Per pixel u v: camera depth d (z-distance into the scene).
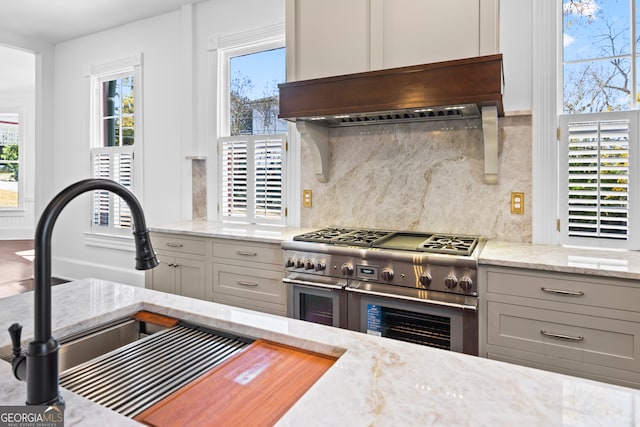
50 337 0.60
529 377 0.78
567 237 2.35
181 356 0.99
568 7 2.38
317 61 2.46
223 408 0.72
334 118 2.54
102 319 1.15
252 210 3.45
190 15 3.69
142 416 0.69
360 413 0.65
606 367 1.75
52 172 4.86
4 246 7.46
